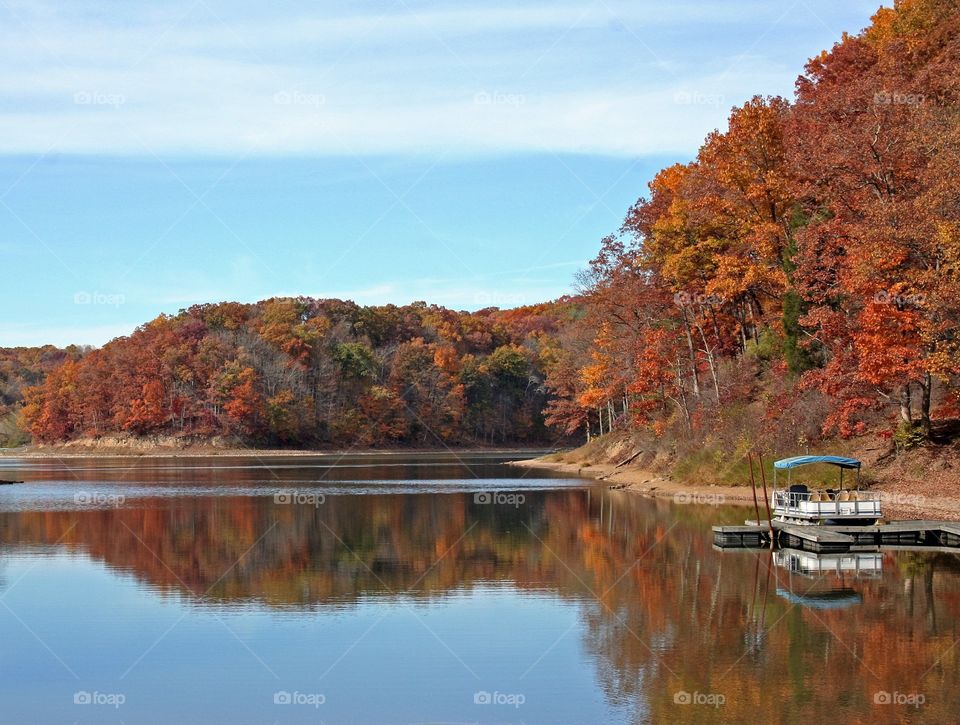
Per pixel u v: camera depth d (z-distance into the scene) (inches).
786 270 2250.2
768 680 798.5
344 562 1371.8
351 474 3646.7
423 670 845.2
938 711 718.5
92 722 730.8
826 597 1088.2
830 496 1640.0
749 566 1291.8
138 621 1027.3
